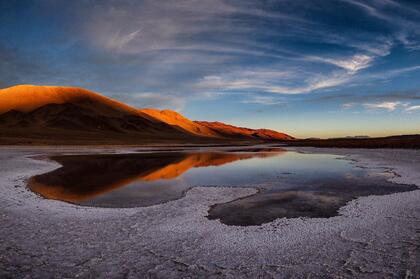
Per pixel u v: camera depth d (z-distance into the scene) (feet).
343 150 181.27
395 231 32.12
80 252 27.78
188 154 162.71
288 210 41.98
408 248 27.76
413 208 40.81
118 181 68.49
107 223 36.09
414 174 71.61
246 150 210.79
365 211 39.93
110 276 23.56
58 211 41.45
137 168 94.84
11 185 61.26
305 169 88.69
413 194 49.62
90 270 24.47
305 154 159.53
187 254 27.43
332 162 109.60
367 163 101.65
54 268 24.79
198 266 25.16
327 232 32.24
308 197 50.21
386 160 108.27
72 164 106.22
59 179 71.36
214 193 53.88
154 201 48.01
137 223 36.06
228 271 24.31
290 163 108.37
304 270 24.26
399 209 40.45
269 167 95.71
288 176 74.54
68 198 50.39
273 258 26.48
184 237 31.48
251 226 34.86
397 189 55.72
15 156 135.74
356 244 28.96
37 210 41.88
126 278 23.29
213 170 88.74
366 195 51.11
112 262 25.84
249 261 25.99
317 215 39.22
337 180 67.05
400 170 79.51
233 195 52.13
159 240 30.68
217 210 42.37
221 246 29.14
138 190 57.41
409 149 153.48
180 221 36.81
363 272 23.68
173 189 58.39
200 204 45.55
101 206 44.75
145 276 23.56
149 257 26.81
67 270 24.47
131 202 47.39
